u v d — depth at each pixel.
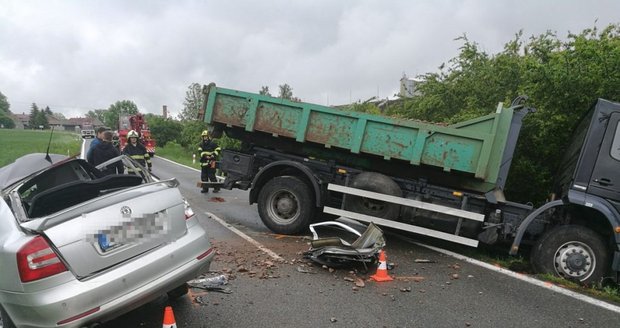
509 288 5.11
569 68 7.28
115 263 3.34
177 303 4.36
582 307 4.62
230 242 6.70
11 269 3.06
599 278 5.32
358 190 6.81
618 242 5.20
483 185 6.44
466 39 11.09
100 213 3.36
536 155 8.00
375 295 4.73
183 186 13.09
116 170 5.21
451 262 6.11
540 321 4.23
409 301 4.60
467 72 10.86
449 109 10.86
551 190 7.51
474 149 6.29
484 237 6.35
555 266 5.55
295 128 7.22
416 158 6.53
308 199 7.10
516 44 9.88
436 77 11.36
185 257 3.74
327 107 6.99
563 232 5.52
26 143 35.34
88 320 3.10
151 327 3.85
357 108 13.71
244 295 4.60
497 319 4.23
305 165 7.53
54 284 3.04
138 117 26.84
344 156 7.43
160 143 39.88
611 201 5.34
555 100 7.43
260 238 7.00
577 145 5.95
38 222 3.26
